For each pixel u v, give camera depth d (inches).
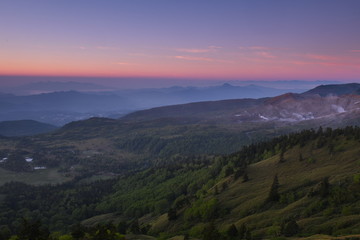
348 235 2522.1
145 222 6264.8
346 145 5565.9
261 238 3159.5
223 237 3329.2
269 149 7657.5
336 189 3602.4
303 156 5836.6
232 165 7534.5
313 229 2942.9
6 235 4909.0
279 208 3890.3
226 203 4751.5
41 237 3031.5
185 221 4877.0
